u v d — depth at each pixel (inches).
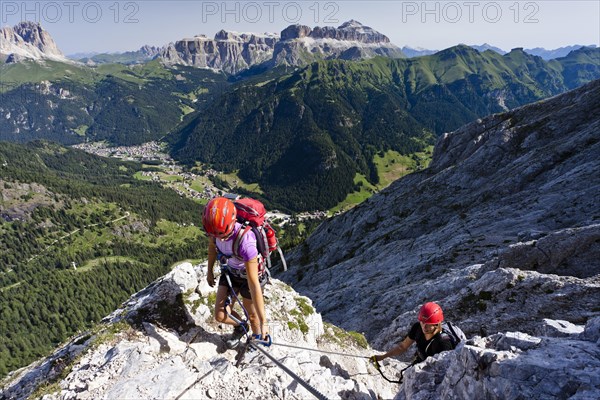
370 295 1882.4
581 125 2736.2
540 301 938.7
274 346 366.0
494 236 1835.6
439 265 1795.0
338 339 558.3
